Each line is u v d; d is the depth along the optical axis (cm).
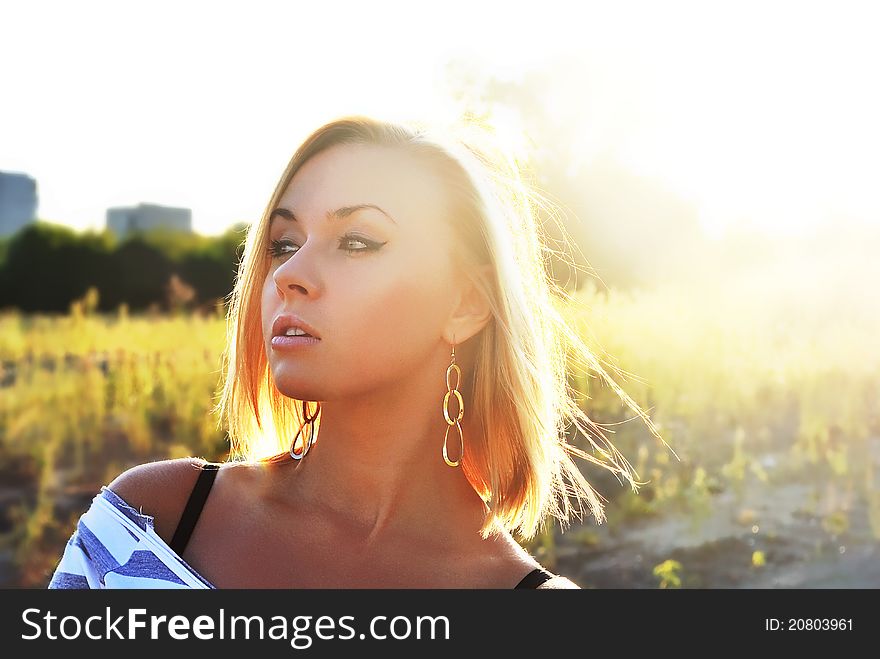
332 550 157
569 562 603
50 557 614
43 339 1126
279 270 151
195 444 784
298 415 179
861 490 705
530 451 168
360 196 151
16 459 764
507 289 162
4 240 2331
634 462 744
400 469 160
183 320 1189
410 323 153
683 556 599
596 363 205
